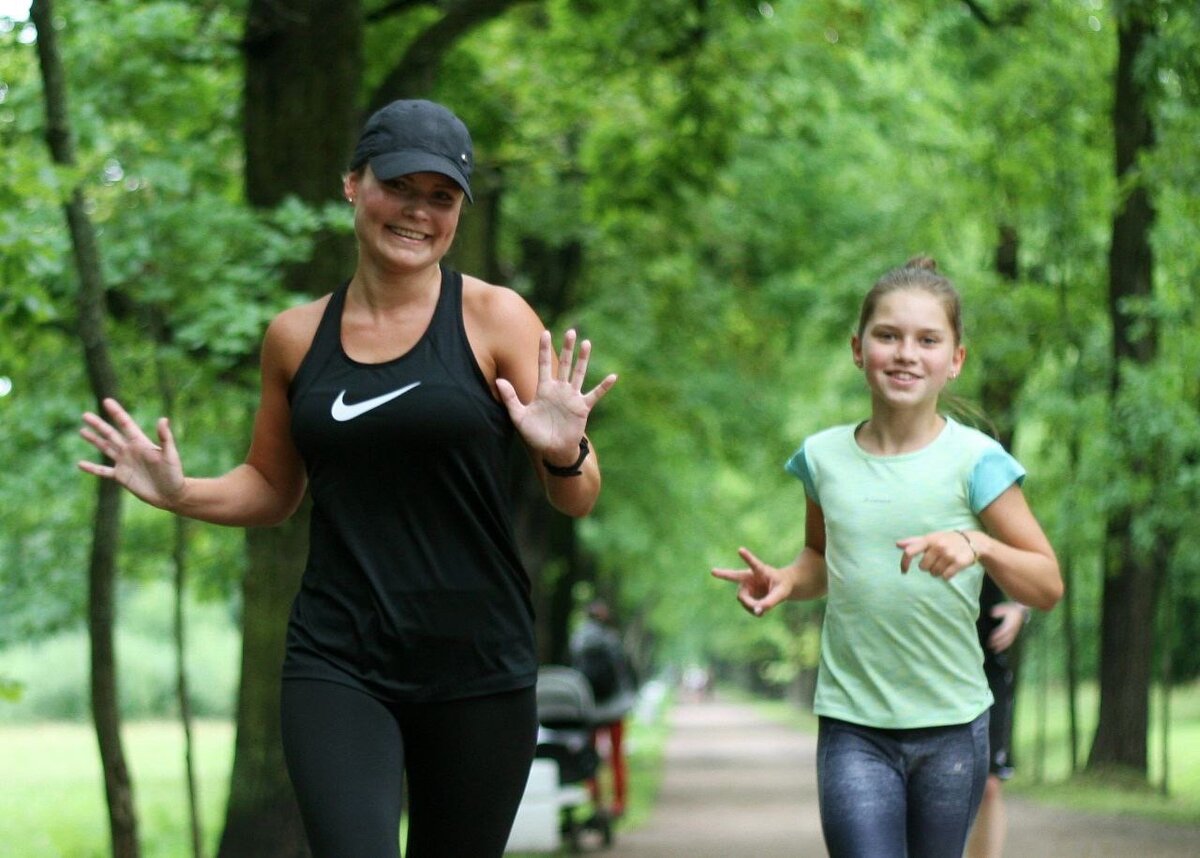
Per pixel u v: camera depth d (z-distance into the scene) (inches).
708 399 2028.8
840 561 368.2
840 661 370.0
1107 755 1523.1
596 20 1416.1
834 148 1872.5
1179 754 1945.1
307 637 309.7
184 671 787.4
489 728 310.3
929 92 1712.6
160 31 828.6
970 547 339.3
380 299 314.2
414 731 312.3
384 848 294.2
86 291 633.0
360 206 309.3
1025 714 3031.5
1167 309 1218.6
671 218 1582.2
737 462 2191.2
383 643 306.7
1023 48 1499.8
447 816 314.0
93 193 823.1
